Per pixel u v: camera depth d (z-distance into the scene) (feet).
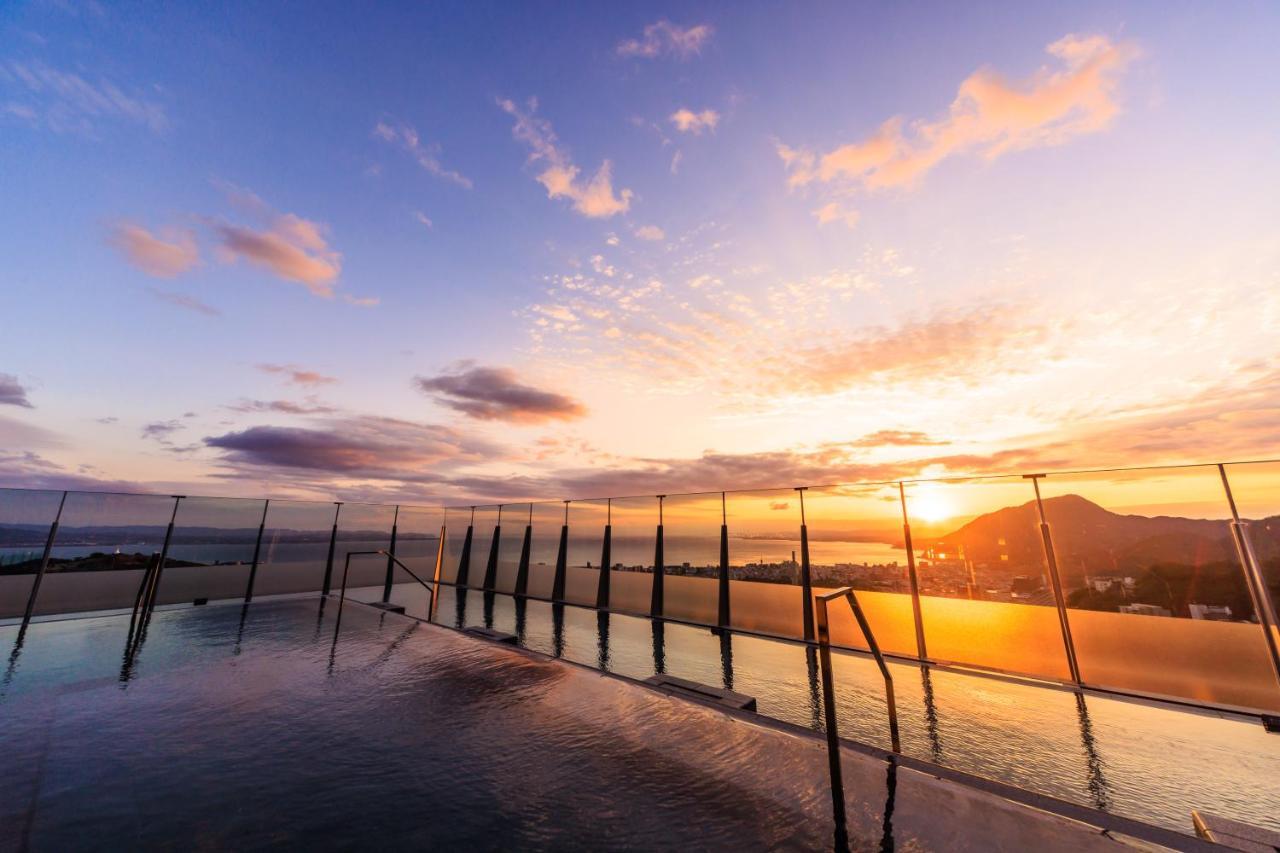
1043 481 29.43
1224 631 26.11
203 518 45.06
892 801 10.91
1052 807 10.38
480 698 18.97
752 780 12.14
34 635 30.99
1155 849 8.98
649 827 10.03
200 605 43.09
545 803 11.11
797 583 45.27
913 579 33.45
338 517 56.24
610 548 55.62
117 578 39.40
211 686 20.66
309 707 18.04
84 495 36.96
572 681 21.27
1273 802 16.21
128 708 17.94
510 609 57.41
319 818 10.50
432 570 78.74
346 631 33.01
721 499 45.80
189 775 12.64
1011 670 28.99
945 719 23.84
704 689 22.93
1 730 15.87
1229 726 21.97
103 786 12.03
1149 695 24.49
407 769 12.96
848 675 31.14
